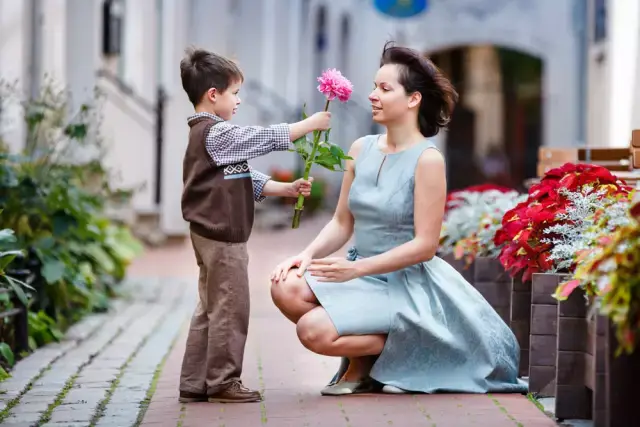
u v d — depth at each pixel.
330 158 5.50
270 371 6.47
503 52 33.47
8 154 7.96
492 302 6.51
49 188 8.36
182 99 18.17
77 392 5.74
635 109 11.24
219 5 22.45
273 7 29.19
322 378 6.20
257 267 14.54
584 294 4.89
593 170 5.60
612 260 4.16
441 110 5.74
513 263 5.79
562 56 27.91
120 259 10.78
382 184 5.66
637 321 4.07
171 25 18.52
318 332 5.44
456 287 5.71
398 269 5.50
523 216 5.59
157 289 11.45
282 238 21.00
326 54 33.34
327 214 29.45
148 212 17.23
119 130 16.80
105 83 16.30
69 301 8.56
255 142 5.32
